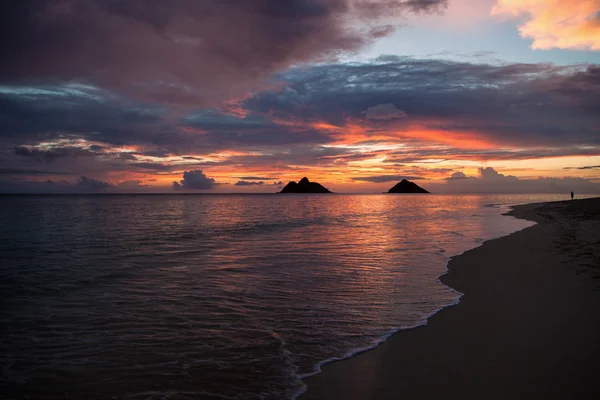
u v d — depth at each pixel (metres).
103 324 7.00
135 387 4.70
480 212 47.53
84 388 4.69
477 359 5.28
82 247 17.11
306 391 4.55
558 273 10.59
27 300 8.59
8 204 78.19
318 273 11.34
